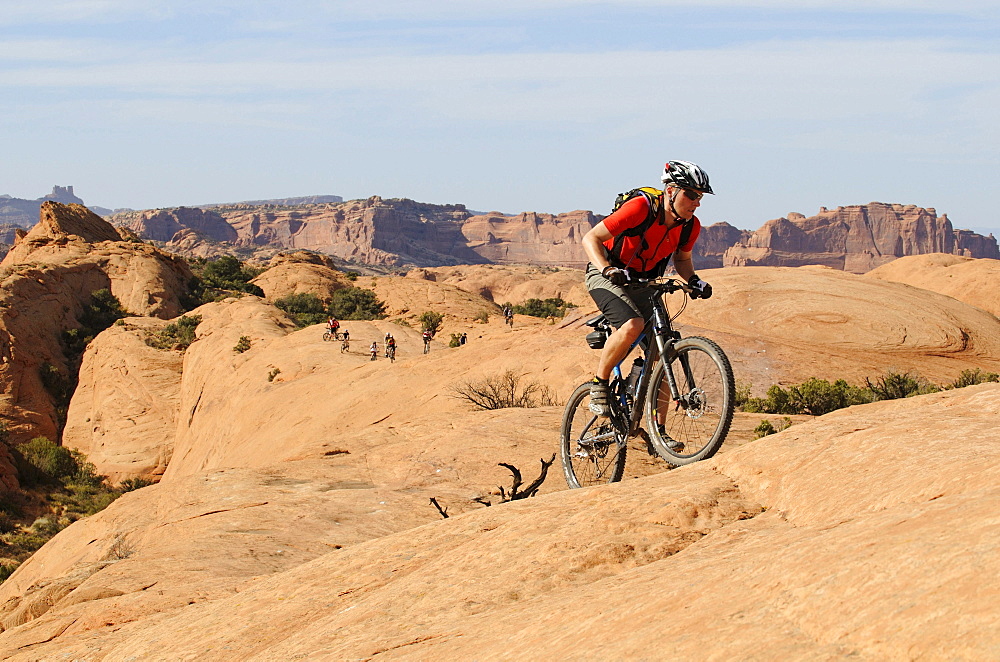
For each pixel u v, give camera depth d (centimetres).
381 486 1048
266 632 350
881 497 264
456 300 9238
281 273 10925
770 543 247
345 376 3450
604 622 204
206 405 5050
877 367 2489
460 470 1077
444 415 1434
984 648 120
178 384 6800
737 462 370
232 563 730
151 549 852
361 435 1395
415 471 1080
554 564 304
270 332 6144
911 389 2114
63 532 1138
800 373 2405
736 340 2572
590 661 179
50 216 10588
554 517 355
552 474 1022
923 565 153
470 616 278
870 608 148
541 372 2564
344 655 273
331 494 985
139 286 9294
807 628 155
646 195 412
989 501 178
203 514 930
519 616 249
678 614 187
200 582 640
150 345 7338
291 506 925
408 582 337
